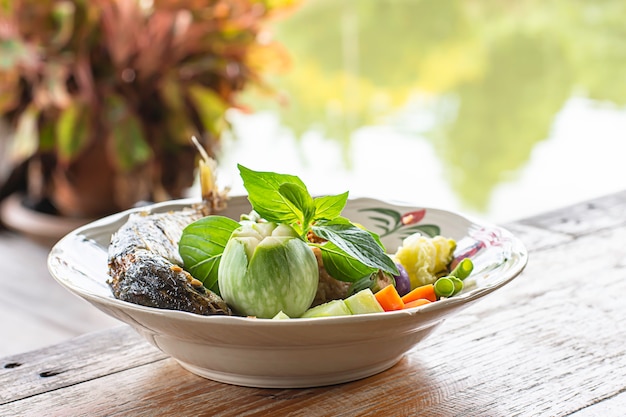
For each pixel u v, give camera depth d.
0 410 0.74
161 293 0.75
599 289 0.97
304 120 3.44
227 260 0.73
